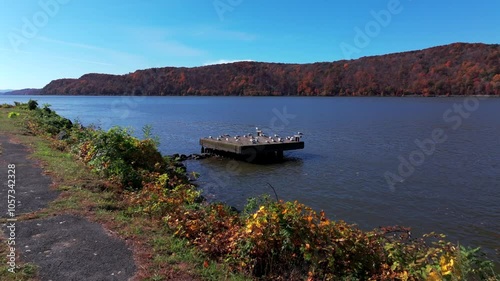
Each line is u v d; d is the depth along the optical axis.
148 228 5.84
